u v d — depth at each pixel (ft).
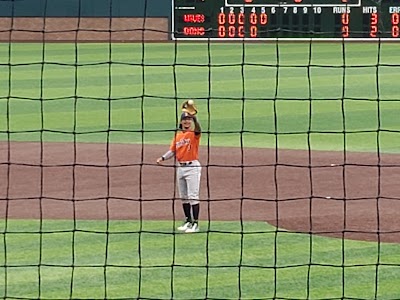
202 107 247.70
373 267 111.65
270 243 122.52
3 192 152.76
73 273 105.91
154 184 158.10
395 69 316.60
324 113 238.27
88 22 401.49
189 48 368.07
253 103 253.85
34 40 400.67
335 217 136.46
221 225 132.05
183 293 103.14
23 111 242.37
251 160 177.78
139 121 228.63
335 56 340.80
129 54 354.13
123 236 126.11
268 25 364.58
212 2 361.30
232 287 105.09
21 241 122.93
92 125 222.89
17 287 104.63
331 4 364.58
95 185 157.79
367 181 159.74
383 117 231.09
